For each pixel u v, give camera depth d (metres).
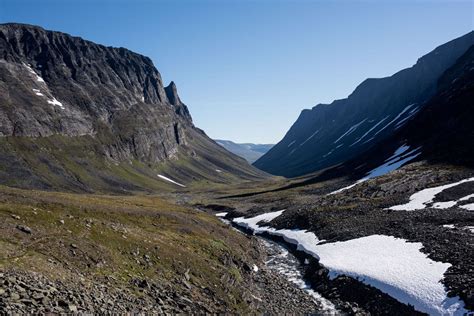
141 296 27.14
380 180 96.31
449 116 125.81
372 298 36.88
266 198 143.25
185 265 37.06
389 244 51.44
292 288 44.38
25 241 28.16
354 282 40.94
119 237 36.84
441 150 106.56
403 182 88.25
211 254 45.09
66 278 24.58
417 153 116.44
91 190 172.12
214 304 31.53
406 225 58.06
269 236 84.00
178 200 171.00
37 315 18.45
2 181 143.75
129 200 82.06
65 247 29.77
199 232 54.19
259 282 44.97
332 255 53.22
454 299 30.95
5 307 17.73
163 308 26.73
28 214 33.41
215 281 36.78
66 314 19.70
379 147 161.25
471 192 69.50
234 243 59.78
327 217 78.88
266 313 35.00
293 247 69.75
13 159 163.88
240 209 130.38
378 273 40.50
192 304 29.25
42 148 185.88
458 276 34.19
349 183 125.38
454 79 179.25
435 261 40.09
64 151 197.50
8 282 20.34
